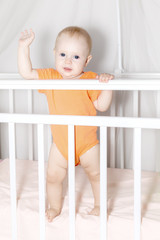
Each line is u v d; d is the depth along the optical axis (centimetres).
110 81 100
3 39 172
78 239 118
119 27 163
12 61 187
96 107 128
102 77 102
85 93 125
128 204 128
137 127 100
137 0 156
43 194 113
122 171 171
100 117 102
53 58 183
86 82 102
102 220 109
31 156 192
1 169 169
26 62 125
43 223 115
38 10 177
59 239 120
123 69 170
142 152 183
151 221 112
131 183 153
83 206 127
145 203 129
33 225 122
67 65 125
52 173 127
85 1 172
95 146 127
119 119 101
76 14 174
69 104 125
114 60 175
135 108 170
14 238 120
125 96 179
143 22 160
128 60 170
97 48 175
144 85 99
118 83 100
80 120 104
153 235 111
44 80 105
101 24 172
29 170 170
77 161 131
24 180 154
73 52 125
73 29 127
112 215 117
